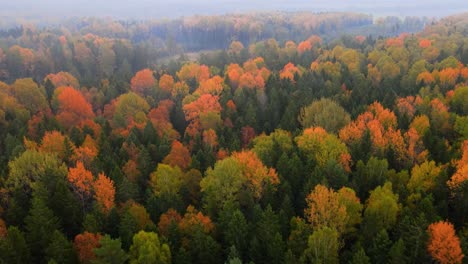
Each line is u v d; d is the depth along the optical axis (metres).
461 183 59.19
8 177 67.19
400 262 47.31
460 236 51.91
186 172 75.00
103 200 61.22
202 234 52.06
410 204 59.09
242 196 64.94
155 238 48.81
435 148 75.88
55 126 93.50
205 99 107.25
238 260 44.50
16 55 178.25
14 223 59.03
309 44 196.25
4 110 103.44
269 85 124.19
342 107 94.88
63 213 59.56
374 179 66.75
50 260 44.94
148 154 77.19
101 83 142.75
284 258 48.75
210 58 182.50
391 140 76.50
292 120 92.69
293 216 57.09
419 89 112.75
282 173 69.25
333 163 65.94
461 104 95.31
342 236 56.06
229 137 90.88
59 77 137.62
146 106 112.44
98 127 95.06
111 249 45.91
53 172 65.12
